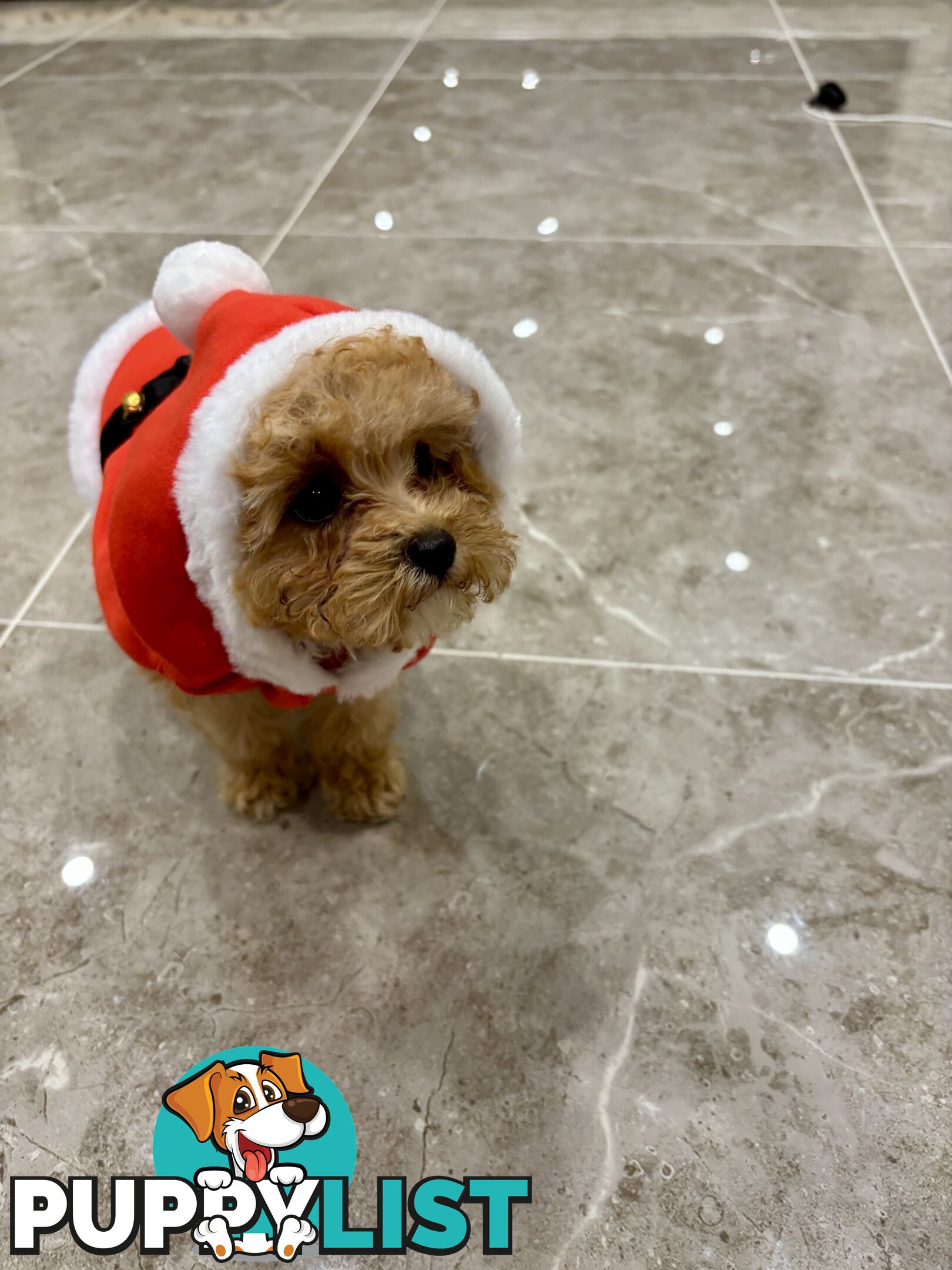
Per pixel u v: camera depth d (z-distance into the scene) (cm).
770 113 111
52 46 142
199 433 34
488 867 48
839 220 92
